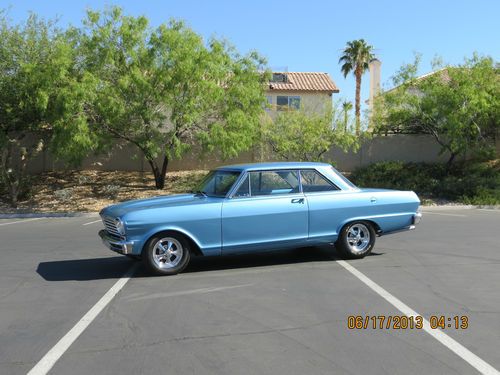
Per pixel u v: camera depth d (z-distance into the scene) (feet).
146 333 17.31
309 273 25.85
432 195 71.67
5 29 65.98
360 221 28.81
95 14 65.57
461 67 74.43
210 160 87.04
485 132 78.74
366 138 86.84
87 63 65.31
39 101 59.93
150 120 65.82
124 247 24.91
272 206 26.71
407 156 88.84
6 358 15.34
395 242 35.09
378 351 15.40
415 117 79.30
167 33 64.59
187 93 66.23
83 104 61.77
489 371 13.94
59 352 15.71
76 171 85.05
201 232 25.73
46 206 67.92
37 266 29.25
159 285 23.86
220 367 14.34
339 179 28.58
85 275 26.48
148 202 27.07
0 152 69.31
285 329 17.46
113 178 82.07
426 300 20.81
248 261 29.07
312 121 77.51
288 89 125.29
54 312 19.99
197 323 18.25
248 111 72.08
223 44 71.67
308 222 27.43
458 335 16.72
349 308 19.79
